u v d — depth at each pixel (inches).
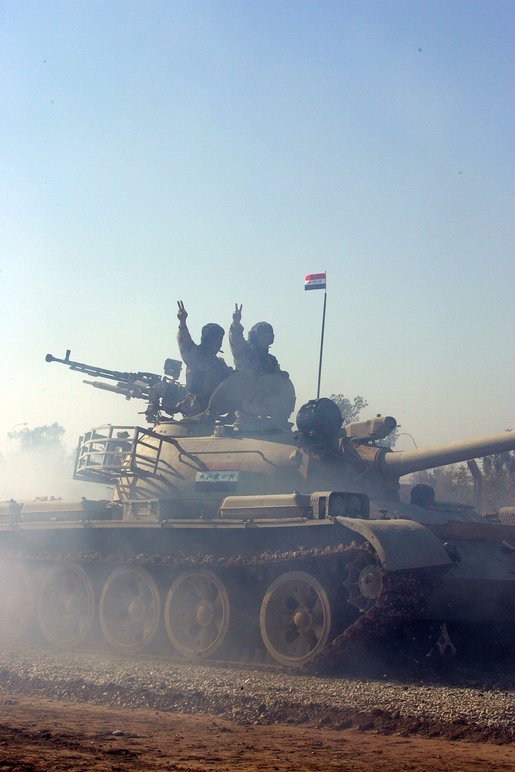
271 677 624.7
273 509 690.8
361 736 443.8
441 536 720.3
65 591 830.5
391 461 786.2
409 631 710.5
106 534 804.6
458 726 456.4
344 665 658.2
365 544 629.9
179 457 832.9
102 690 551.2
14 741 377.4
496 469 1908.2
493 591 710.5
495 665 705.6
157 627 751.1
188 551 755.4
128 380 960.3
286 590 690.2
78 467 887.7
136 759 348.8
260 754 376.2
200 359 899.4
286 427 877.2
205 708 511.5
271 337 890.7
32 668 647.1
